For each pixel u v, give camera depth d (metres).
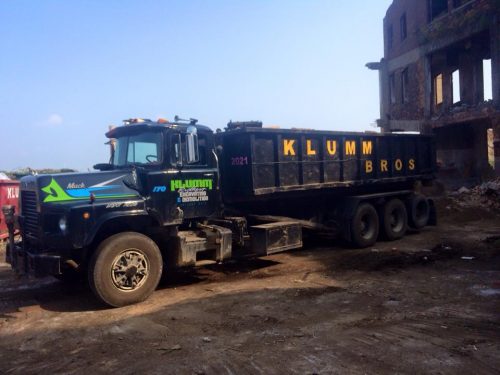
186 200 7.81
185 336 5.30
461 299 6.45
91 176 6.99
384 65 30.58
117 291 6.64
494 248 10.20
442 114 24.45
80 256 6.97
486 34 22.41
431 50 25.22
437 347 4.70
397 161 12.55
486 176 24.84
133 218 7.24
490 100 21.50
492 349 4.61
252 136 8.59
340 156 10.74
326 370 4.23
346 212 10.93
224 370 4.31
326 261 9.55
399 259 9.43
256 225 9.07
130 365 4.53
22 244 7.19
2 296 7.54
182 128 7.76
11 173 17.61
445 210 16.92
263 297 6.88
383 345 4.79
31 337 5.50
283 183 9.30
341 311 6.06
